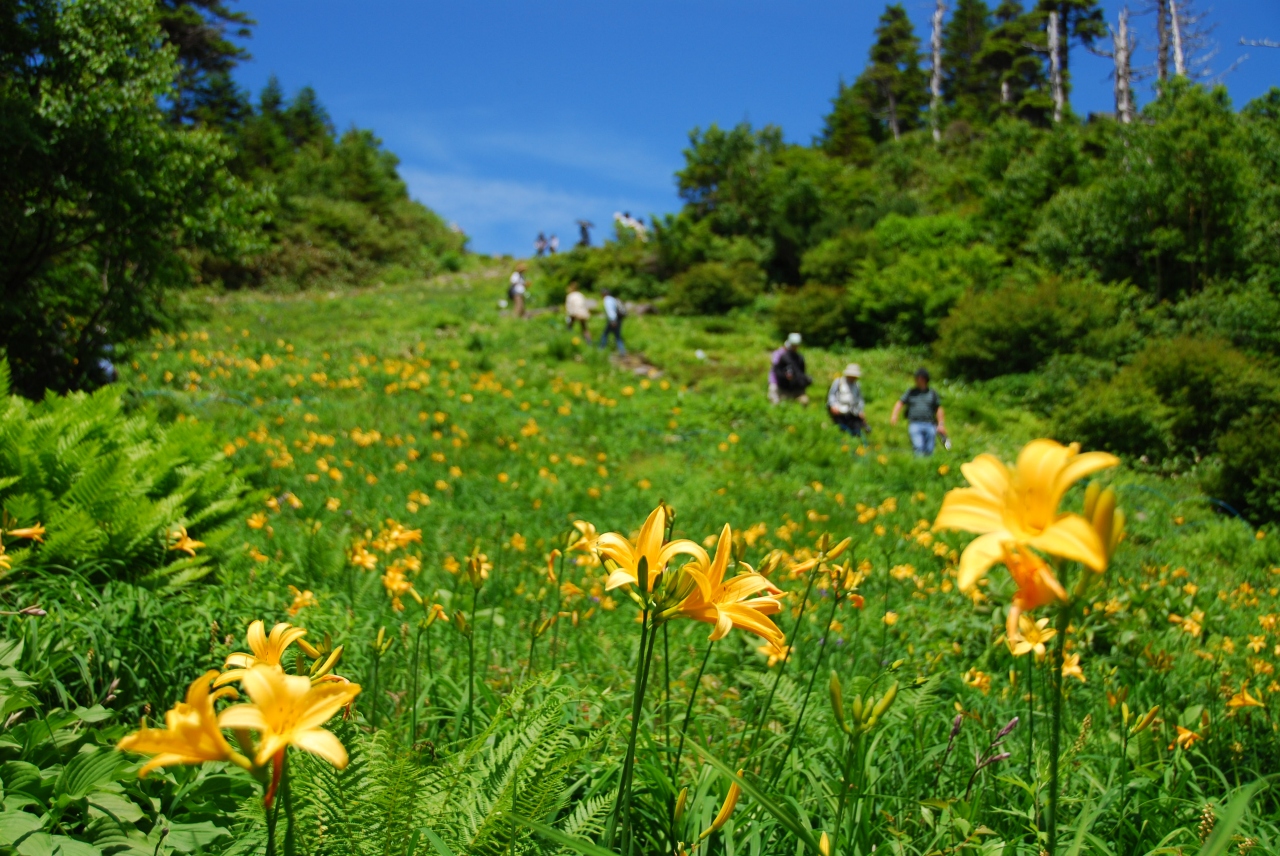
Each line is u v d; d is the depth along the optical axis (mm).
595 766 2055
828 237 29594
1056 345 17797
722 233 33344
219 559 4508
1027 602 917
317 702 990
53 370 9461
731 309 26859
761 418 13945
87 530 3613
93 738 2258
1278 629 4203
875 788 2258
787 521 8164
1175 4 32750
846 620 4590
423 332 20203
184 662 2844
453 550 6297
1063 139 24953
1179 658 4340
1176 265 19875
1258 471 10789
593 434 12352
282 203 34406
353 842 1537
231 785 2078
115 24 9383
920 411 12023
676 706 2979
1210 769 2881
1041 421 15695
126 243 9516
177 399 11250
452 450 10500
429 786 1690
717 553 1295
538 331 20969
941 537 7250
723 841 1871
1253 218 19188
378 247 37219
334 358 15633
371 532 5820
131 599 2996
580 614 3662
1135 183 19688
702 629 4215
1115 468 13156
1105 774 2547
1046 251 21453
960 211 27859
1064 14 47094
